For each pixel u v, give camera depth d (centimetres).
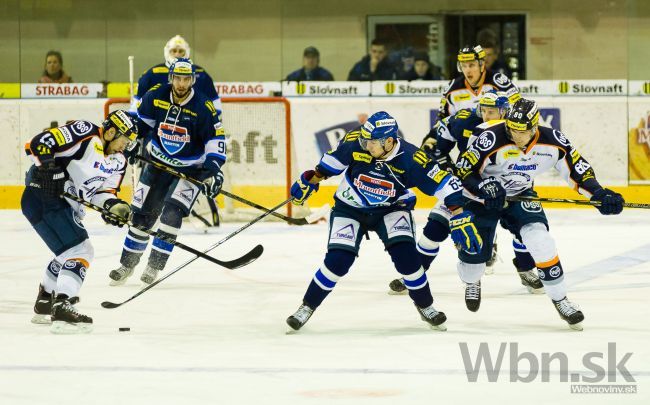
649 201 2766
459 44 2791
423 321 1345
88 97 2853
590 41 2767
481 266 1336
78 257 1280
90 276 1762
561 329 1273
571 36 2772
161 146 1667
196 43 2848
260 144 2630
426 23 2794
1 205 2838
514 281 1689
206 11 2838
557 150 1273
